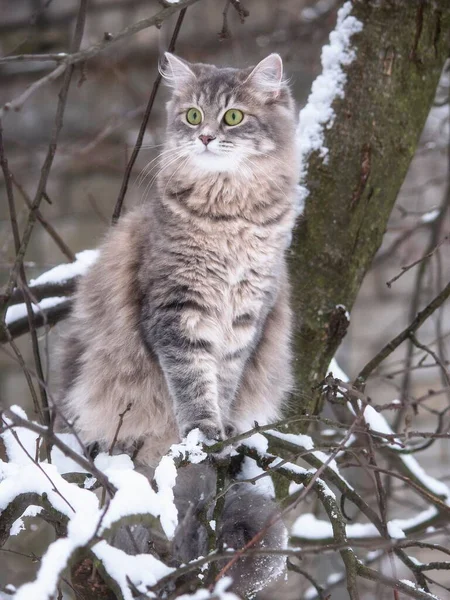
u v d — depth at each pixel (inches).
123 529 129.3
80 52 119.5
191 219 166.1
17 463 134.9
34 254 399.5
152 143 290.0
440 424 177.5
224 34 160.6
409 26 183.8
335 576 237.3
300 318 174.9
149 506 104.6
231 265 167.8
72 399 175.8
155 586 98.0
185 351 163.2
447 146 271.1
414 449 189.2
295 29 320.5
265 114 177.8
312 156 182.2
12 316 183.6
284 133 179.3
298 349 174.4
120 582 99.6
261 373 178.7
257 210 169.8
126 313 170.1
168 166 175.5
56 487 113.7
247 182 169.0
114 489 105.3
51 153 147.9
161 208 170.1
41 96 410.0
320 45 303.6
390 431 168.6
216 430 155.2
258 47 374.3
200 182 168.7
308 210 179.3
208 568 120.3
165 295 164.4
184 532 140.7
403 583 115.6
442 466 376.8
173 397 163.5
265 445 146.6
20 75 410.9
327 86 185.2
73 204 407.8
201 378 163.6
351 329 398.6
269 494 149.2
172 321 163.8
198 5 396.8
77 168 391.5
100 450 172.7
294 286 176.7
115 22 406.3
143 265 168.2
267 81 179.2
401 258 340.8
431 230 269.1
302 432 172.7
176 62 184.4
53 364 192.9
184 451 128.0
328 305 175.6
